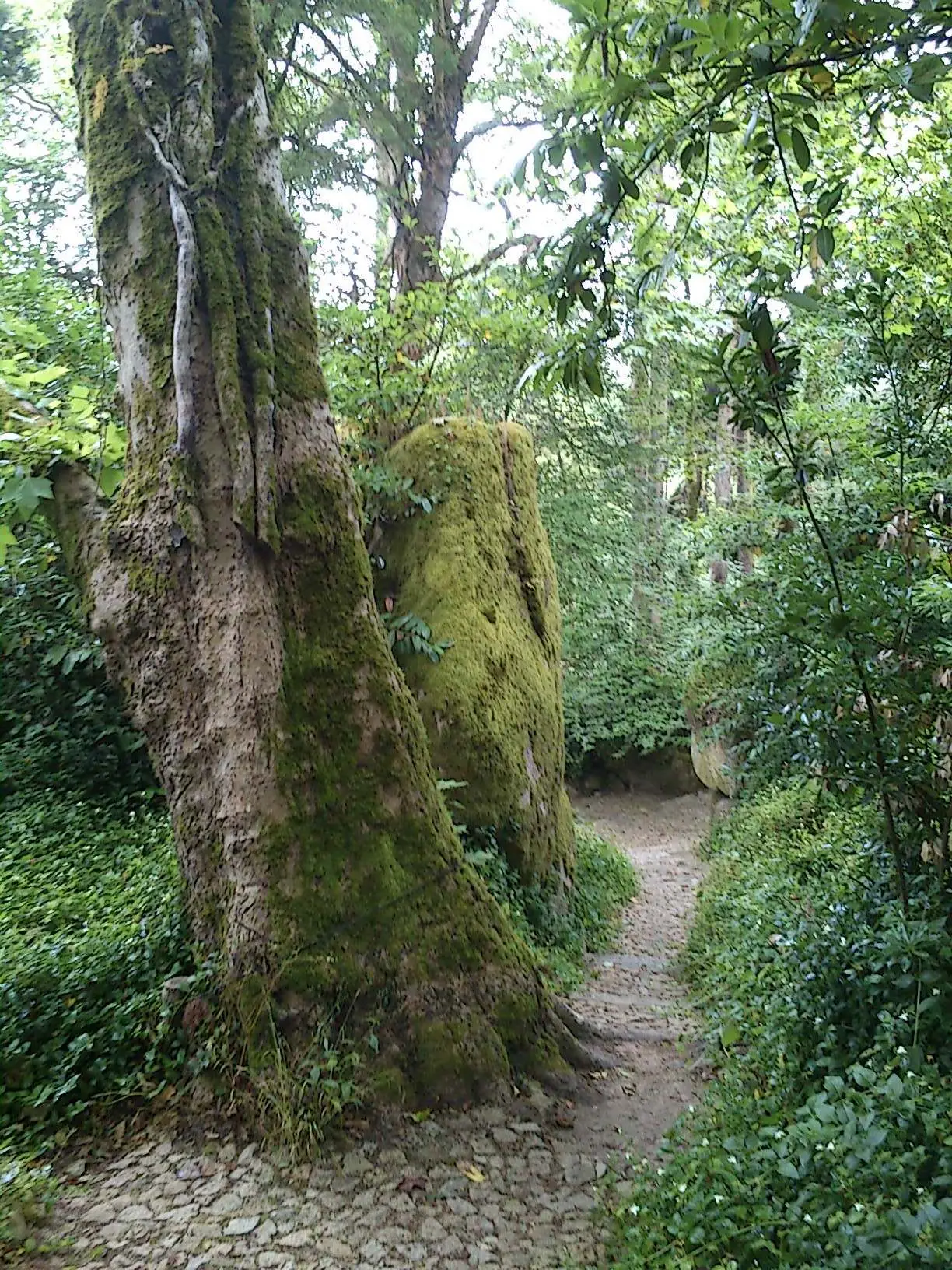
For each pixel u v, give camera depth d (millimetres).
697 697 12914
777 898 6676
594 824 15859
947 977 3740
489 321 9461
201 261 4590
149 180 4734
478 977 4742
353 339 9094
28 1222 3312
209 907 4555
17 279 8078
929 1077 3225
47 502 4957
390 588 8305
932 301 5688
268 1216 3514
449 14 10312
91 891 5914
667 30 2506
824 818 8461
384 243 12391
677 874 11742
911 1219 2305
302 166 9055
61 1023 4277
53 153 10422
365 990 4398
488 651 7848
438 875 4789
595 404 14711
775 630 4656
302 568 4719
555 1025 5004
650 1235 3033
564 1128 4340
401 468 8633
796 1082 4020
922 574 4531
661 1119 4496
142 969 4652
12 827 7012
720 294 8961
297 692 4598
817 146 6473
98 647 7242
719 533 10578
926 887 4301
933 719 4184
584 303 2916
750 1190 2988
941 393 4844
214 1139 4000
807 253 3057
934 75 2225
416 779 4902
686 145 2783
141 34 4727
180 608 4613
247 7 4934
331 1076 4160
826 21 2268
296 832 4477
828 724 4312
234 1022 4305
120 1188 3654
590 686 17500
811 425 6641
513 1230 3514
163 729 4668
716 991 6090
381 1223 3521
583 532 15055
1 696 8078
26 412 5090
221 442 4605
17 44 10148
